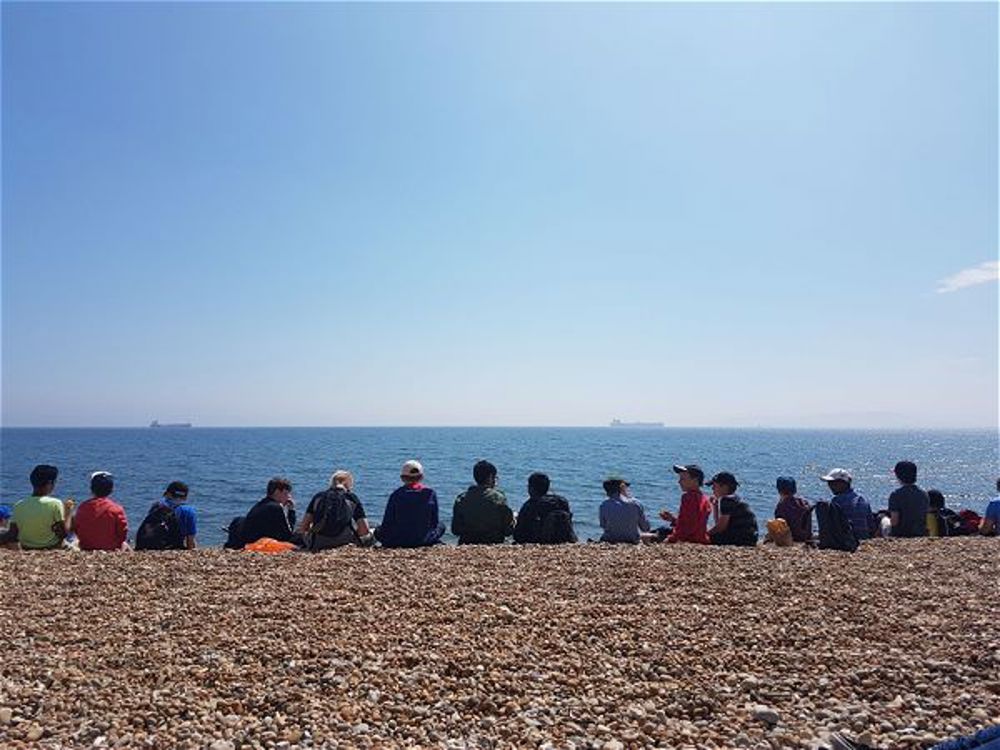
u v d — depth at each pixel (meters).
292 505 11.66
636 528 11.25
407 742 4.04
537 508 11.09
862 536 11.78
